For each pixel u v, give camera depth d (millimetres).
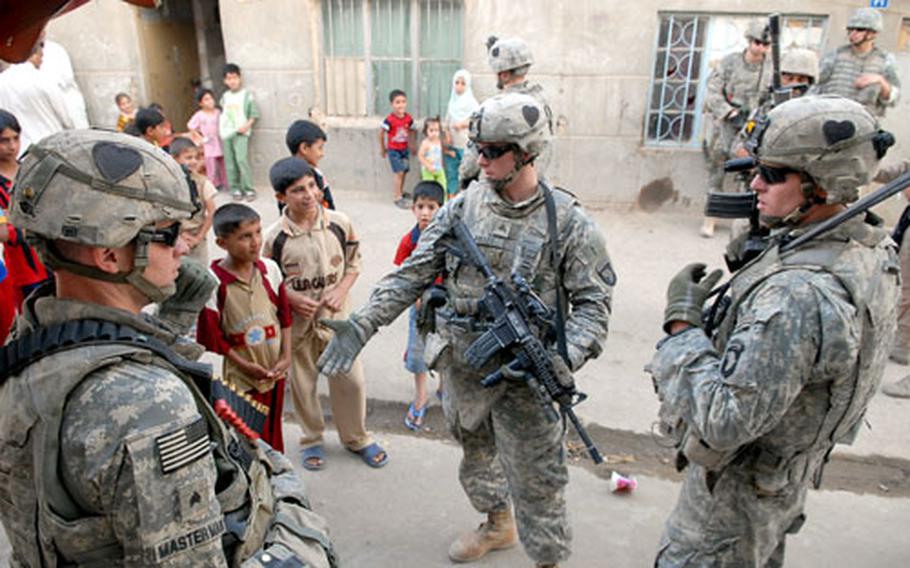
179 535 1113
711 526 1914
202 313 2691
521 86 5125
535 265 2287
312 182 3105
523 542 2564
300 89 8195
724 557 1915
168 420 1110
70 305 1187
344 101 8273
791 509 1905
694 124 7520
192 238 3473
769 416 1606
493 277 2297
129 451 1065
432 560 2871
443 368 2484
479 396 2406
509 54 5023
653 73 7383
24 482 1158
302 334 3238
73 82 8102
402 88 8148
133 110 8547
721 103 6344
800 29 7020
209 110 8195
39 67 6973
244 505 1395
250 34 8039
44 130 7090
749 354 1608
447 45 7871
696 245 6809
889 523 3135
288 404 4074
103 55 8430
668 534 2037
